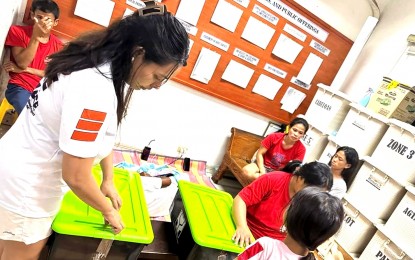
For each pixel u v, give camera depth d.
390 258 2.14
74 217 1.07
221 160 3.43
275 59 3.09
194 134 3.22
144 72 0.82
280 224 1.53
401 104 2.41
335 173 2.41
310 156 3.02
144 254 1.45
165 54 0.76
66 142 0.76
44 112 0.82
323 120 2.98
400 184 2.18
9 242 1.00
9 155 0.88
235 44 2.89
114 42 0.77
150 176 2.30
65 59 0.78
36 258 1.06
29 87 2.15
